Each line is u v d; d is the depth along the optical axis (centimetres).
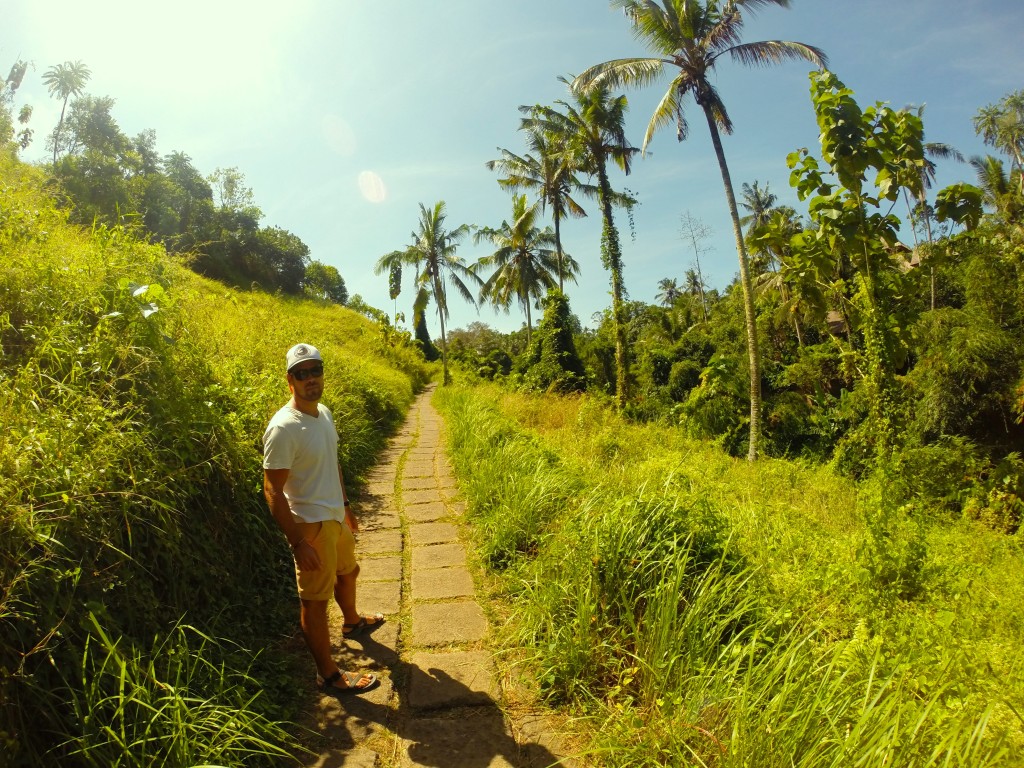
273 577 405
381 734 258
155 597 280
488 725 264
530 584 373
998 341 1479
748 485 820
